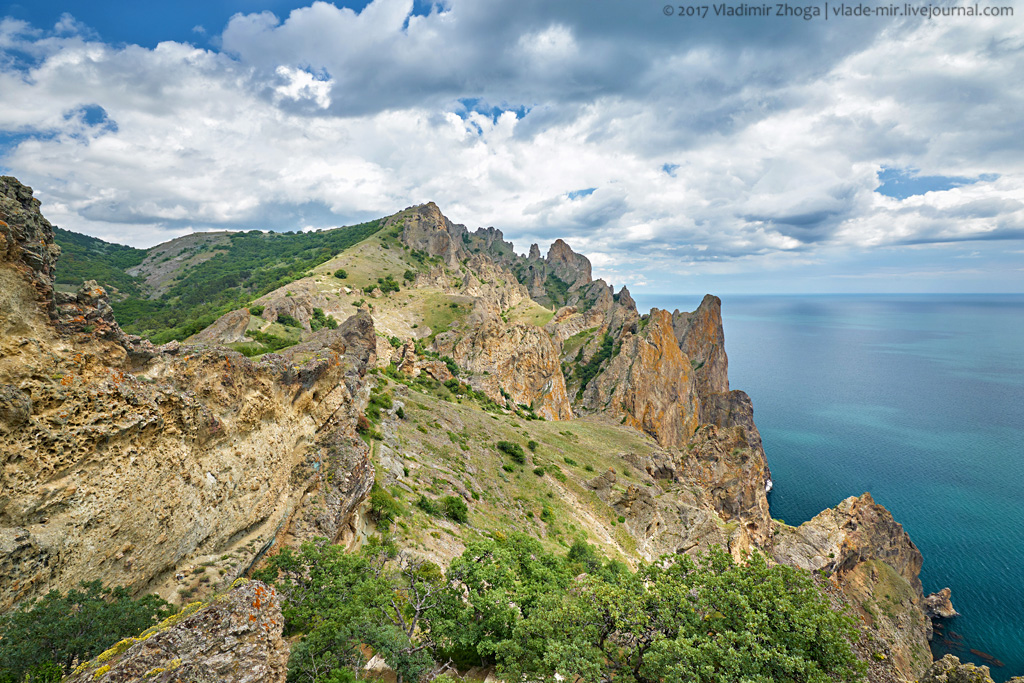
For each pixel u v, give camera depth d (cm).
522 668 2445
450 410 9156
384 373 10138
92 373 2366
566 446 10381
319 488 3872
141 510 2427
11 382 1978
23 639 1705
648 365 17500
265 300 13600
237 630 1348
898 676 2406
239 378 3344
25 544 1858
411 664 2386
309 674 2106
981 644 8556
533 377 17125
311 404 4147
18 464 1927
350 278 18788
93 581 2127
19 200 2188
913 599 8944
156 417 2556
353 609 2419
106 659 1311
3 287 2006
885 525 9762
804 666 1956
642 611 2369
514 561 3600
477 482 6862
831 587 3969
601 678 2194
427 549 4353
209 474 2906
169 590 2536
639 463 10562
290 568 2908
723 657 2011
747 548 8175
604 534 7494
